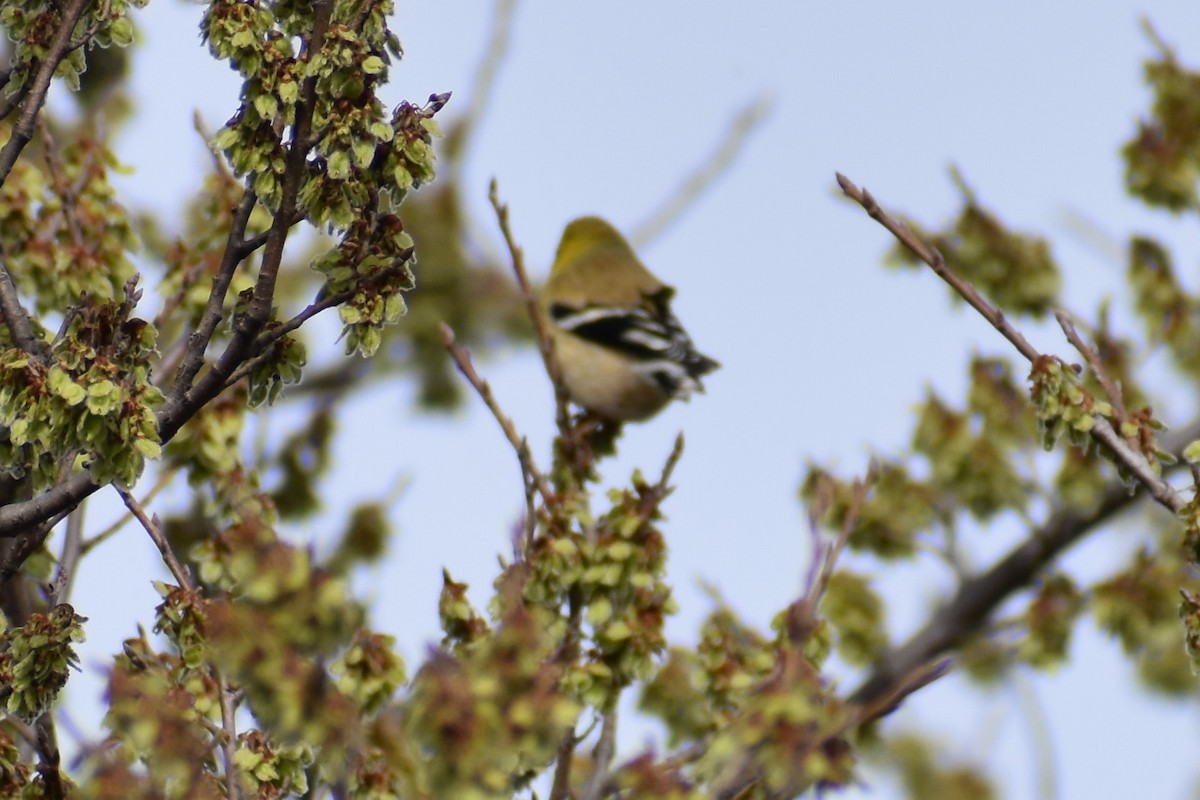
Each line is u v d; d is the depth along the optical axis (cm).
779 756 798
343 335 908
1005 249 1784
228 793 880
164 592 947
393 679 827
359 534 1600
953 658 877
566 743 906
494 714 750
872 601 1720
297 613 741
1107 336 1731
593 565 940
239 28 877
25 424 863
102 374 862
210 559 1156
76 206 1377
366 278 906
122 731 811
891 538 1752
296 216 909
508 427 1008
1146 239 1770
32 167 1364
